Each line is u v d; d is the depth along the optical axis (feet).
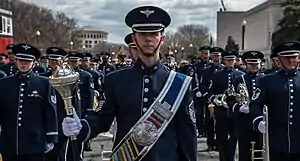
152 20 10.32
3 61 37.50
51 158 19.75
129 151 10.35
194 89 31.55
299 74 17.79
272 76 17.88
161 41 10.64
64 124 10.00
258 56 23.70
